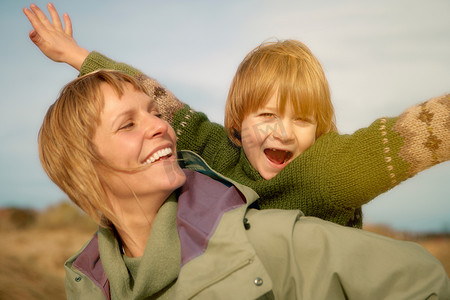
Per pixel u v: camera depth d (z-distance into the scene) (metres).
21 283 4.98
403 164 1.46
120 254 1.48
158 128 1.43
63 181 1.49
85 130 1.41
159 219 1.37
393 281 1.20
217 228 1.30
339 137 1.63
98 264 1.59
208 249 1.28
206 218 1.35
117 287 1.40
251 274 1.19
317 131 1.74
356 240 1.25
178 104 1.99
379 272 1.21
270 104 1.67
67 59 2.13
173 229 1.37
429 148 1.42
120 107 1.42
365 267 1.21
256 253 1.21
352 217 1.68
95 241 1.64
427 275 1.22
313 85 1.69
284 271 1.24
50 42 2.12
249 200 1.39
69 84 1.55
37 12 2.16
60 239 7.68
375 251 1.24
